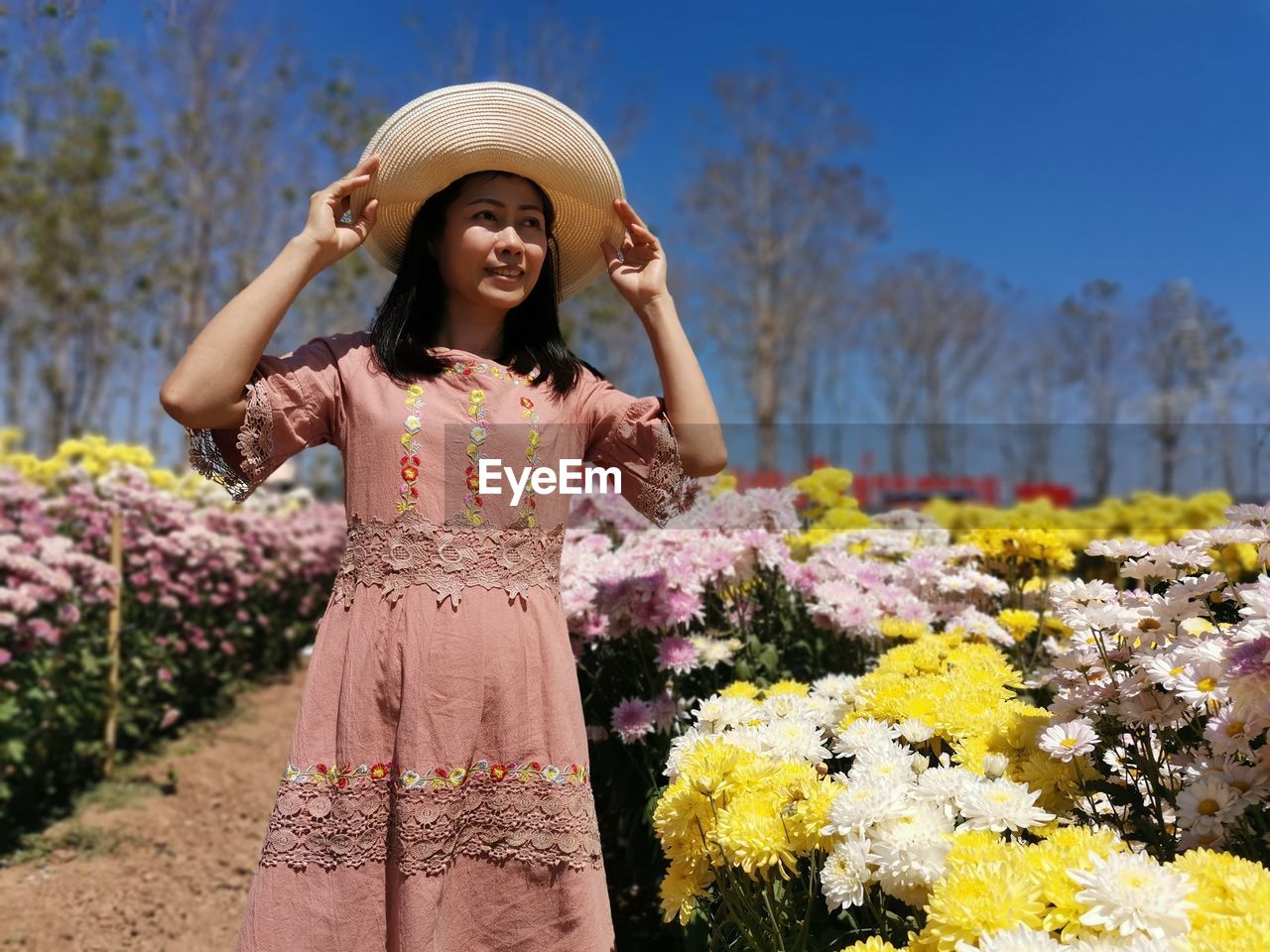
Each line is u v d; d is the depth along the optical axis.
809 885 1.54
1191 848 1.32
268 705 6.38
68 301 19.08
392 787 1.53
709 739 1.67
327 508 9.30
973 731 1.63
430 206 1.86
